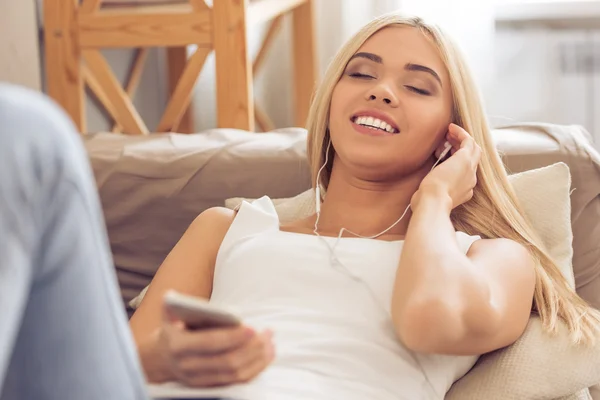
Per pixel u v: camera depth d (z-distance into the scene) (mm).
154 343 1086
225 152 1758
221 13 1997
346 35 2785
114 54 2396
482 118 1500
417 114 1409
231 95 2023
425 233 1271
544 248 1479
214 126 2879
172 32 2025
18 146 624
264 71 2973
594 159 1688
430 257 1229
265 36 2861
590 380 1275
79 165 669
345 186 1486
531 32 2803
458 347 1196
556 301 1357
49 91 2092
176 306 885
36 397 682
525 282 1313
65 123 668
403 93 1422
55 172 647
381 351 1242
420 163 1445
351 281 1306
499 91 2863
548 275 1434
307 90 2779
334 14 2799
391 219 1458
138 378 720
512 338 1277
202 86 2783
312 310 1282
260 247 1362
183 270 1406
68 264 665
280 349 1227
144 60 2621
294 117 2840
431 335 1172
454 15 2613
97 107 2354
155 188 1738
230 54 2010
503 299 1260
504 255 1329
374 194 1467
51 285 664
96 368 681
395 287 1236
